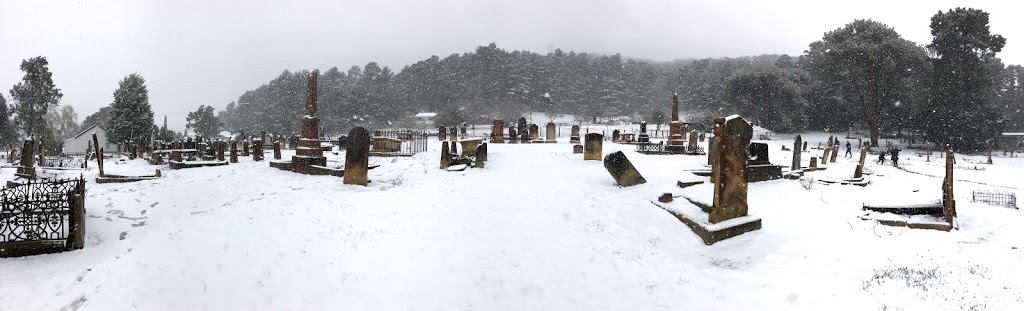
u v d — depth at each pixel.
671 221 11.12
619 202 12.94
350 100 100.44
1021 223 10.12
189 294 7.77
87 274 8.18
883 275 7.95
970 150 58.47
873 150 59.00
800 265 8.78
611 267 9.16
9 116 58.50
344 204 12.39
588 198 13.56
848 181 16.23
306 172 17.73
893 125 71.50
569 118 114.19
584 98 123.62
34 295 7.51
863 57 62.28
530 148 29.16
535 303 7.90
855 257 8.86
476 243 10.05
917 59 63.00
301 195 13.43
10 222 8.98
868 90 67.06
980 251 8.72
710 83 109.88
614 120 103.75
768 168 15.69
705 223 10.49
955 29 59.56
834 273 8.26
